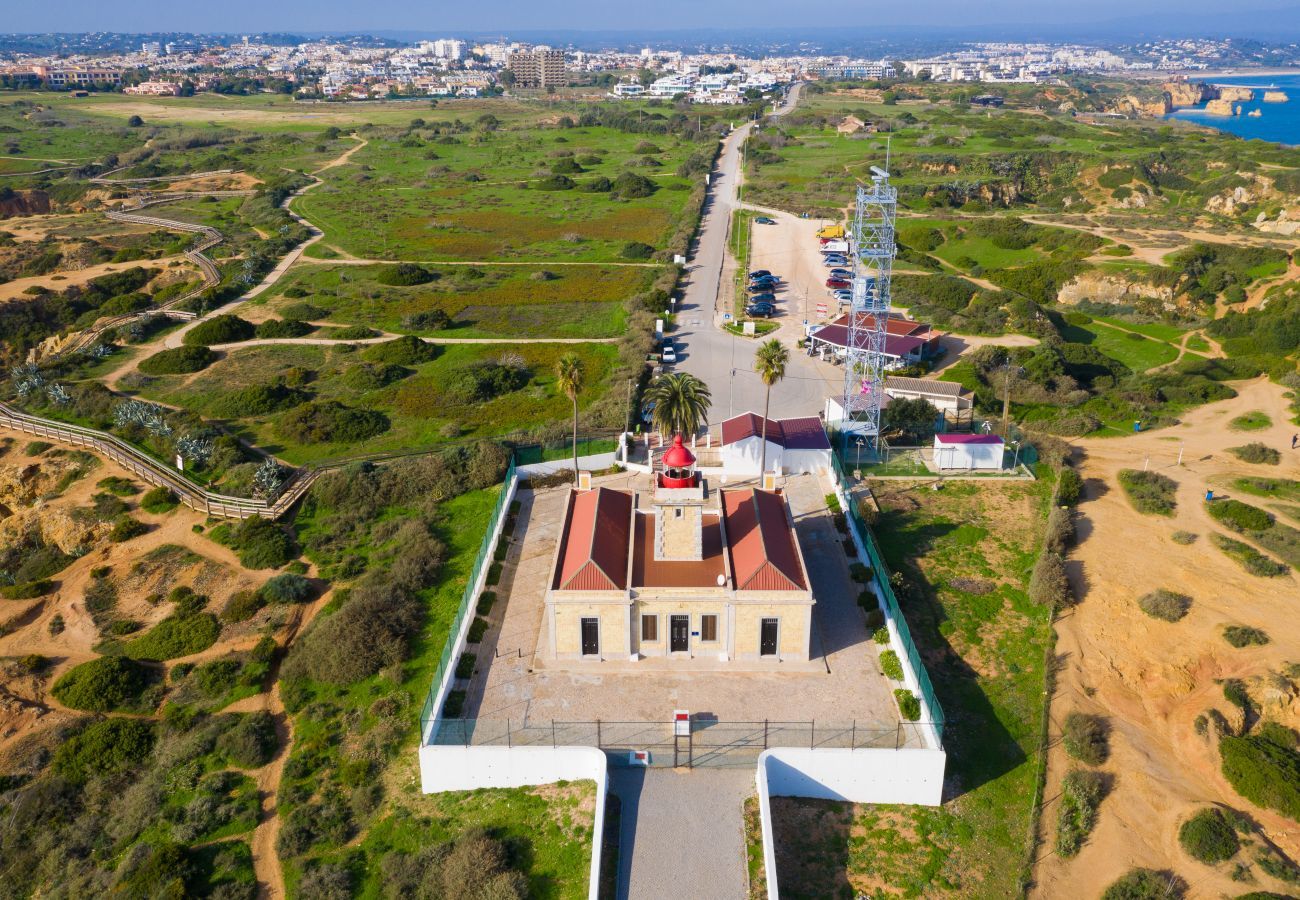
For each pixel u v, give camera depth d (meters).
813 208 183.62
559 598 53.34
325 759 51.09
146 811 48.59
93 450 88.19
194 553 72.56
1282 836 45.84
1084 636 59.00
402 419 94.44
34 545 77.56
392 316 126.56
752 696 51.69
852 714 50.06
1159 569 65.62
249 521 75.06
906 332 108.19
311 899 42.25
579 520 60.84
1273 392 101.38
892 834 44.72
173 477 82.38
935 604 61.84
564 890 41.56
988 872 43.03
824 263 151.12
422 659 58.31
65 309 137.00
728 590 52.97
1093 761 49.47
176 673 59.84
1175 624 59.56
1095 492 78.06
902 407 89.88
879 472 80.81
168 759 51.88
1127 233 159.00
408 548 70.31
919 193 192.50
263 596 66.06
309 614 65.00
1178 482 79.44
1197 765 50.25
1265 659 55.97
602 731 48.97
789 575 53.75
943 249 161.62
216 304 132.12
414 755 50.66
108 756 52.78
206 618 64.38
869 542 64.31
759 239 166.50
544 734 48.69
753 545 56.03
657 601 53.53
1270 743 51.06
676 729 47.25
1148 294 133.25
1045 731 51.19
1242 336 117.94
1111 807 46.84
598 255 157.75
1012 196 199.38
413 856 43.94
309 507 78.50
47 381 104.06
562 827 44.66
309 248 162.75
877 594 60.84
